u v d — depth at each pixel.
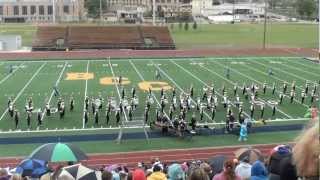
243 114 41.62
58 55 80.75
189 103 43.00
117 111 39.50
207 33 121.00
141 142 34.22
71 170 10.35
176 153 31.77
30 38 107.69
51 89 52.31
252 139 35.03
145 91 51.34
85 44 94.56
